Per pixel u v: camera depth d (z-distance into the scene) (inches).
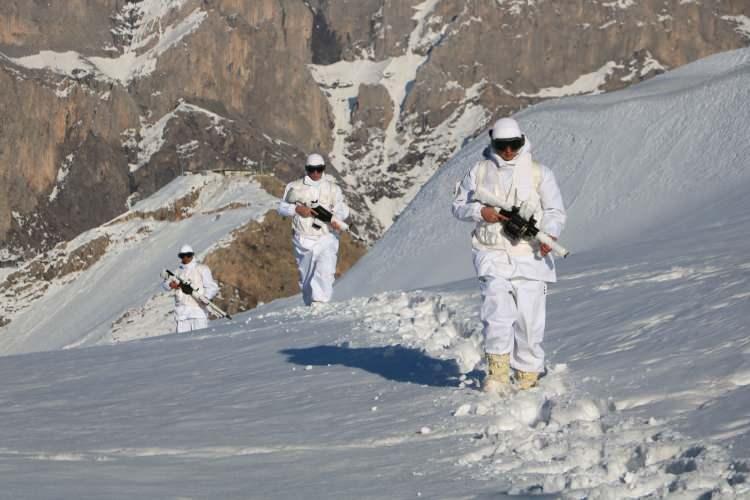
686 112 2460.6
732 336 462.6
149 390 567.8
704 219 1829.5
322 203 1007.0
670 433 322.3
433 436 385.4
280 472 339.0
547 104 2842.0
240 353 708.0
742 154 2223.2
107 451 387.5
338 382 535.2
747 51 2780.5
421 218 2610.7
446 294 856.9
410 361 579.2
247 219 6087.6
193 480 326.3
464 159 2738.7
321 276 1013.8
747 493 252.8
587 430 350.9
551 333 590.9
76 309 6668.3
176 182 7017.7
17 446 401.4
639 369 441.1
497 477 310.0
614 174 2395.4
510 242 464.4
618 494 271.9
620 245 1405.0
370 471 333.1
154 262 6574.8
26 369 733.9
